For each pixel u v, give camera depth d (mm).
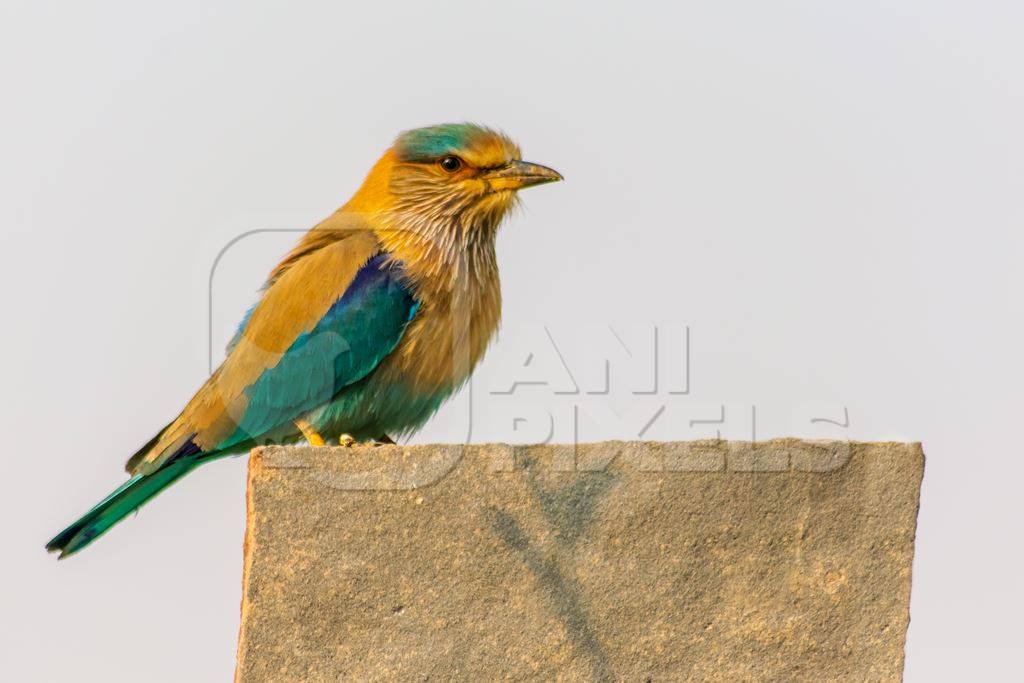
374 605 11008
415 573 11086
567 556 11305
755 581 11516
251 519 10945
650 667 11352
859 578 11617
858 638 11586
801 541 11578
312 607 10930
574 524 11336
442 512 11148
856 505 11648
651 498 11438
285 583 10906
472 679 11109
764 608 11500
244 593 10984
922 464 11711
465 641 11117
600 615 11320
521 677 11180
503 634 11172
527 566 11242
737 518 11516
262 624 10867
